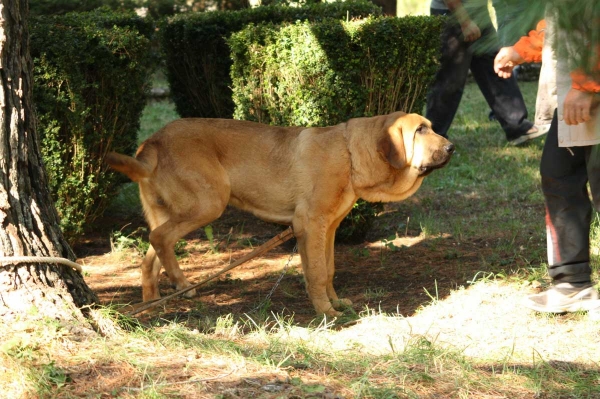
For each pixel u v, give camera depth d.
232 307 5.14
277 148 5.07
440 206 7.93
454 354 3.77
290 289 5.61
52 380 2.99
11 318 3.30
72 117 6.06
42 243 3.52
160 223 5.25
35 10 9.59
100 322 3.57
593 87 1.78
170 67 8.02
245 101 6.29
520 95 9.95
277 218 5.12
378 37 5.96
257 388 3.04
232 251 6.77
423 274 5.77
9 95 3.46
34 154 3.61
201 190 5.04
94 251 6.77
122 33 6.32
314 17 7.79
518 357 3.85
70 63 5.98
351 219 6.54
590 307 4.34
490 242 6.56
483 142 10.48
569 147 4.11
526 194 8.16
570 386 3.46
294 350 3.69
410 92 6.32
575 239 4.29
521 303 4.67
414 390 3.27
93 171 6.41
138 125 6.98
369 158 4.89
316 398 2.99
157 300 4.47
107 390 2.96
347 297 5.39
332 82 5.90
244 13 7.76
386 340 4.14
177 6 11.27
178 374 3.13
